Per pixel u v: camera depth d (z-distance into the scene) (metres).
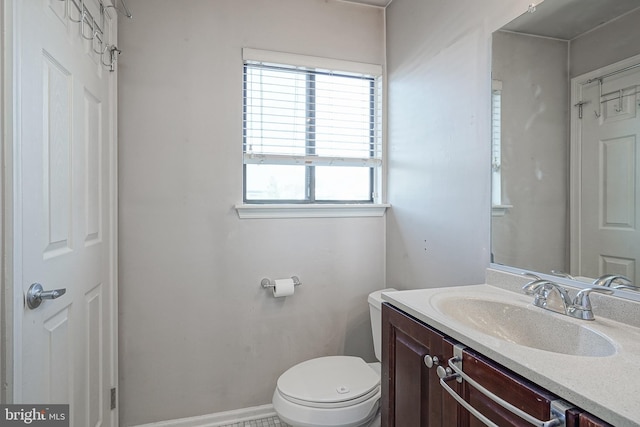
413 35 1.82
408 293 1.23
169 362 1.77
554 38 1.12
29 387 0.92
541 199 1.16
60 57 1.09
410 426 1.08
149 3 1.72
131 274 1.71
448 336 0.92
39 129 0.96
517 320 1.08
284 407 1.41
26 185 0.90
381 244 2.11
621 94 0.95
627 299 0.92
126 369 1.71
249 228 1.88
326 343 2.02
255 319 1.89
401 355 1.14
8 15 0.82
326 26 2.00
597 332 0.86
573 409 0.59
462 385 0.86
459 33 1.48
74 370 1.22
